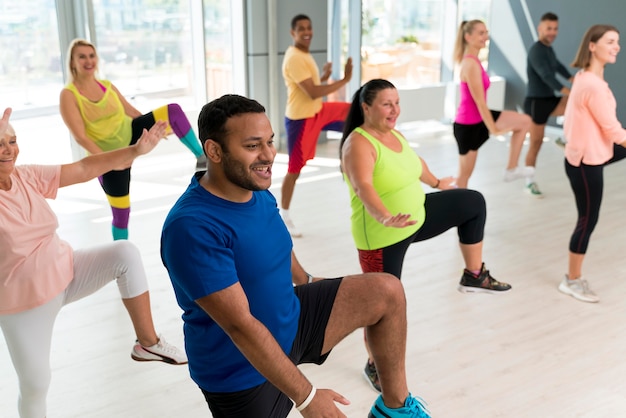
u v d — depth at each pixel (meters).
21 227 2.37
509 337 3.48
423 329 3.56
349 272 4.34
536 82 5.88
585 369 3.17
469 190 3.29
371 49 8.23
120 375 3.15
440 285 4.11
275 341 1.76
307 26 4.94
